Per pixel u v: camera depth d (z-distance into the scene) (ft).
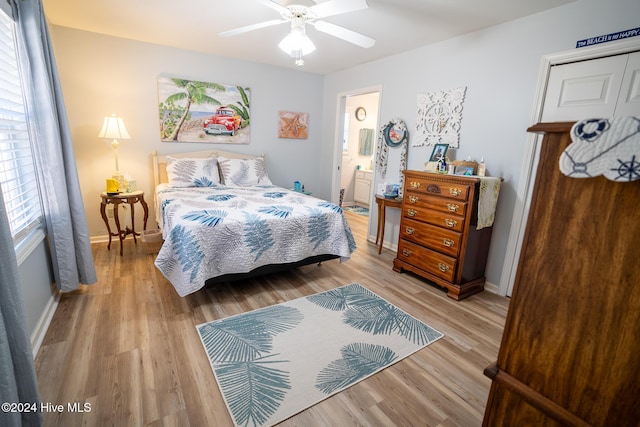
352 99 21.20
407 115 11.59
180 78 12.37
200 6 8.30
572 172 2.19
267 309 7.55
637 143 1.90
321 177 16.98
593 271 2.24
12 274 3.60
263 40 10.93
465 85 9.52
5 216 3.53
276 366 5.61
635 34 6.23
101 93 11.15
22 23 5.98
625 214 2.06
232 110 13.71
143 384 5.02
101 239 11.89
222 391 4.96
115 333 6.33
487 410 3.04
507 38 8.37
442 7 7.70
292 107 15.33
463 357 6.09
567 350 2.43
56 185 6.95
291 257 8.52
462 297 8.55
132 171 12.11
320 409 4.73
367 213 19.56
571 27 7.15
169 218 8.03
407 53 11.34
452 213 8.46
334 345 6.28
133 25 9.83
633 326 2.08
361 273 10.09
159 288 8.32
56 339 6.04
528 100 8.04
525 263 2.62
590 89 6.98
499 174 8.81
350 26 9.14
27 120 6.38
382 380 5.38
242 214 8.10
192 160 12.13
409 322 7.25
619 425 2.21
